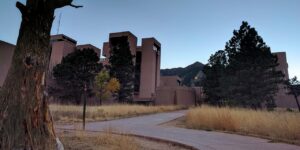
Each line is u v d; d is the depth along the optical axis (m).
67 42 54.06
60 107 21.52
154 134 10.34
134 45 58.69
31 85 4.16
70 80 39.72
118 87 40.22
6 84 4.17
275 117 11.69
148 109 30.17
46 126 4.31
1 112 4.00
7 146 3.79
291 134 9.36
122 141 6.71
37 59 4.26
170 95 54.56
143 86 57.34
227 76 34.53
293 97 49.09
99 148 5.97
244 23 33.19
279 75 30.67
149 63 58.41
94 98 42.25
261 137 9.77
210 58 47.22
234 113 14.05
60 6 4.52
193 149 7.14
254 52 30.92
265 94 28.92
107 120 17.98
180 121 18.28
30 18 4.31
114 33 57.25
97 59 41.88
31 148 3.94
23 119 4.00
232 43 34.53
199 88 57.41
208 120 13.40
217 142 8.42
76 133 7.96
